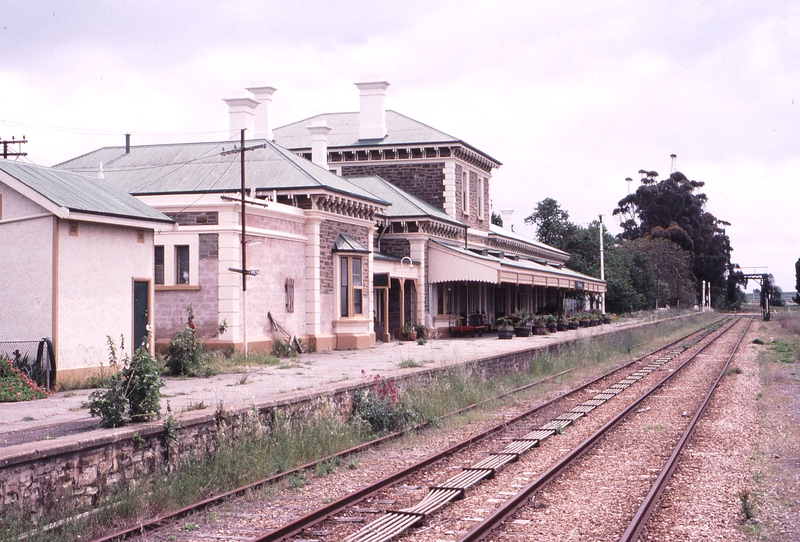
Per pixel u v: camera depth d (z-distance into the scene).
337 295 28.62
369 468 11.20
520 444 12.66
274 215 25.33
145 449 9.88
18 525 7.73
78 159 32.41
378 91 42.56
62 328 16.84
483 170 46.81
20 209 16.97
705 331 55.16
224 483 9.92
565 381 23.00
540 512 8.61
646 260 86.50
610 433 13.95
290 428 12.19
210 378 18.61
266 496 9.41
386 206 32.53
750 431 14.02
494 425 14.96
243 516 8.61
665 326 52.81
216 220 23.36
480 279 36.34
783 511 8.69
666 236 103.44
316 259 27.36
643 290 85.62
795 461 11.45
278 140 44.00
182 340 19.38
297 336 26.62
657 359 31.17
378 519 8.20
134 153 31.89
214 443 11.03
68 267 17.06
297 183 27.39
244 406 11.73
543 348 27.33
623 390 20.70
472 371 19.95
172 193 27.72
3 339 16.94
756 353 34.06
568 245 79.62
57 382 16.53
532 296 55.19
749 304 186.88
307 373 19.62
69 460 8.71
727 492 9.47
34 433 10.76
